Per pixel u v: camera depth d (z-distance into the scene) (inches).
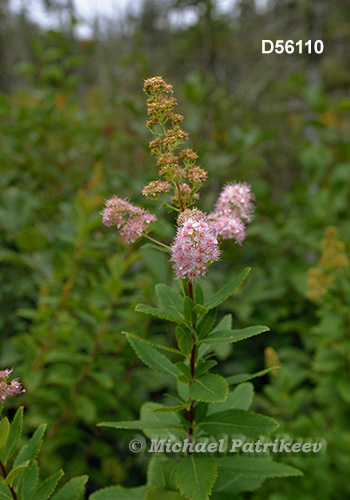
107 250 170.6
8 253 145.6
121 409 114.8
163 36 396.5
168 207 55.8
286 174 319.0
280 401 113.7
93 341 114.4
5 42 386.3
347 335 125.3
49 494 53.6
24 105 200.7
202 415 58.9
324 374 146.3
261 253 201.2
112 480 121.3
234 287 54.5
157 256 105.4
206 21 272.1
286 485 98.2
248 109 302.7
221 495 59.7
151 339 118.3
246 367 165.5
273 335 178.4
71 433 109.0
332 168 225.8
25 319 154.7
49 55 227.6
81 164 231.1
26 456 55.6
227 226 55.3
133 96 257.6
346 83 361.1
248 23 348.5
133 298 114.5
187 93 188.5
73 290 143.3
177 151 66.5
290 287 186.2
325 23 277.4
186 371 56.4
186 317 53.7
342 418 122.6
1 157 201.8
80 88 315.9
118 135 222.4
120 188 197.0
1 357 140.0
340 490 100.8
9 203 166.2
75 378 109.0
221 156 193.0
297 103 317.4
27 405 115.7
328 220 185.0
